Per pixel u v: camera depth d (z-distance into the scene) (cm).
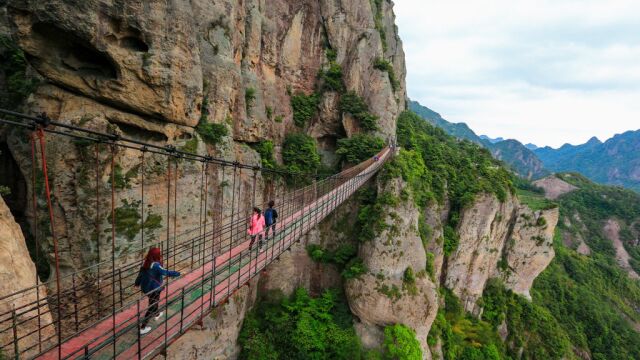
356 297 2078
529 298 3338
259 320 2006
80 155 1119
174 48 1290
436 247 2455
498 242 3041
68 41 1120
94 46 1110
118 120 1242
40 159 1121
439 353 2297
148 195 1284
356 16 3003
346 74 2838
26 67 1262
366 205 2305
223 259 1100
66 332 1057
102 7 1099
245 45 2033
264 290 2145
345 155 2633
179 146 1405
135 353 594
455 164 3138
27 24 1050
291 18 2625
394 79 2953
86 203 1123
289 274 2255
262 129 2142
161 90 1276
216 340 1534
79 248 1130
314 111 2788
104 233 1150
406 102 4553
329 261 2323
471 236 2748
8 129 1193
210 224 1544
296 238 1293
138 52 1216
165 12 1249
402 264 2077
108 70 1209
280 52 2533
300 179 2372
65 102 1175
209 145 1570
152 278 705
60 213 1122
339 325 2111
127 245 1199
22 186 1232
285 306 2102
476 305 2872
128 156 1223
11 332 767
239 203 1711
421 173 2638
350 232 2348
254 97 2091
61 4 1034
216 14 1623
